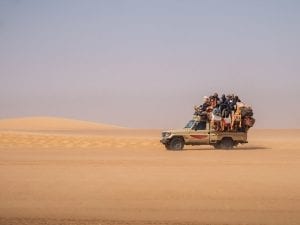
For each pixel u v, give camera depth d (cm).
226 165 2659
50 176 2209
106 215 1504
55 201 1692
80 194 1802
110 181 2066
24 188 1914
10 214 1519
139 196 1766
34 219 1459
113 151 3662
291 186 1942
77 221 1438
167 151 3709
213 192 1825
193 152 3591
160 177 2175
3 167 2544
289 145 4462
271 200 1695
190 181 2061
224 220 1450
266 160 2928
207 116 3916
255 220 1451
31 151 3594
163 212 1540
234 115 3959
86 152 3544
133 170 2427
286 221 1441
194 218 1470
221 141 3938
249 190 1861
